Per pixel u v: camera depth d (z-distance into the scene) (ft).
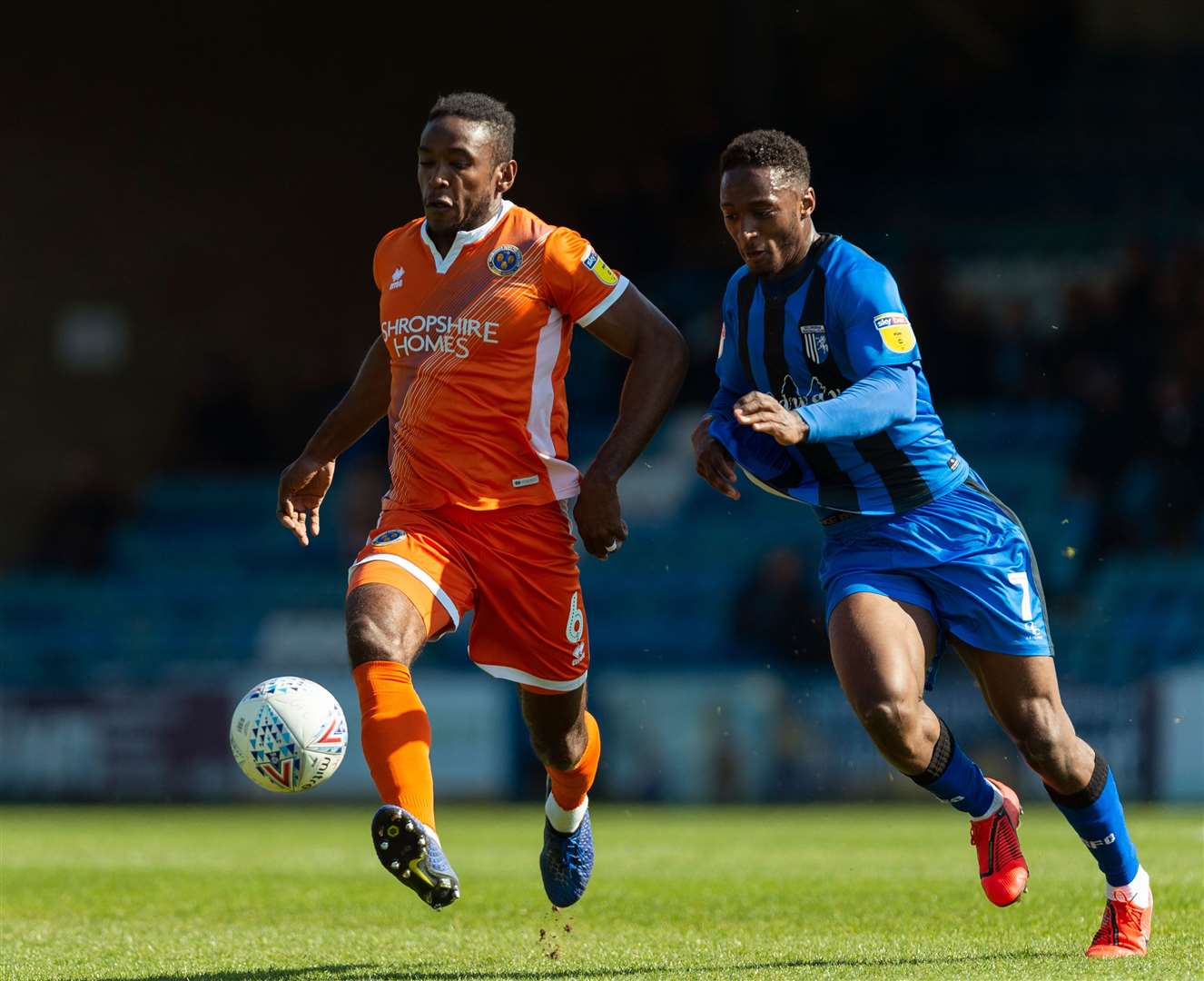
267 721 56.90
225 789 205.05
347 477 267.39
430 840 51.03
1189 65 286.66
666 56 297.53
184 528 275.59
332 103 305.12
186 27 302.66
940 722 61.57
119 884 93.04
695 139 276.00
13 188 298.15
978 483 63.46
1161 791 176.24
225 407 285.64
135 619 254.27
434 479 62.39
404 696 56.03
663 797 191.62
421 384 62.64
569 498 63.82
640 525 246.88
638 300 63.62
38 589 259.60
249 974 58.18
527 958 61.98
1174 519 217.56
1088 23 289.74
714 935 68.59
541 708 65.00
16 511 296.10
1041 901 77.71
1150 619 209.26
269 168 304.91
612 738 193.36
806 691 189.37
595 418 269.64
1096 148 281.54
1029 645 61.00
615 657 229.86
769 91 283.38
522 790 198.70
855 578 61.52
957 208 277.64
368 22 304.09
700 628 230.68
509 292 62.08
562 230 63.41
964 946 62.90
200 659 247.09
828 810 174.70
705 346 258.78
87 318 299.58
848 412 57.00
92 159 300.81
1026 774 176.86
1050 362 237.45
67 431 298.76
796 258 61.62
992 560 61.26
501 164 63.05
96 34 300.20
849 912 75.46
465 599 61.82
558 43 301.84
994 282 261.65
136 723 208.33
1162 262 252.62
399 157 305.12
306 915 78.13
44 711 211.20
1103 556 218.18
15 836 139.95
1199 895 77.46
